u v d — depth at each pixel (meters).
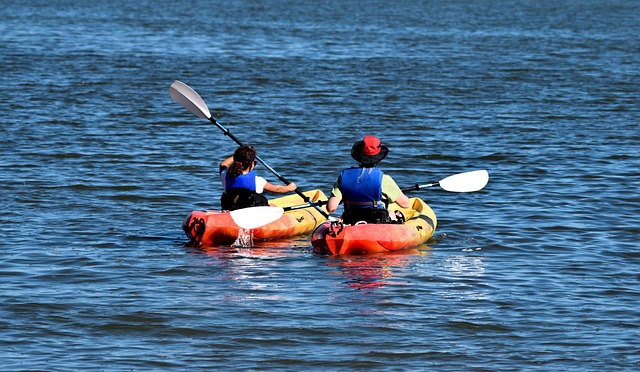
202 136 57.38
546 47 121.94
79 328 24.25
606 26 164.50
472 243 33.97
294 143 55.53
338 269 30.41
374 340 23.67
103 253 31.92
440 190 43.41
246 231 33.97
